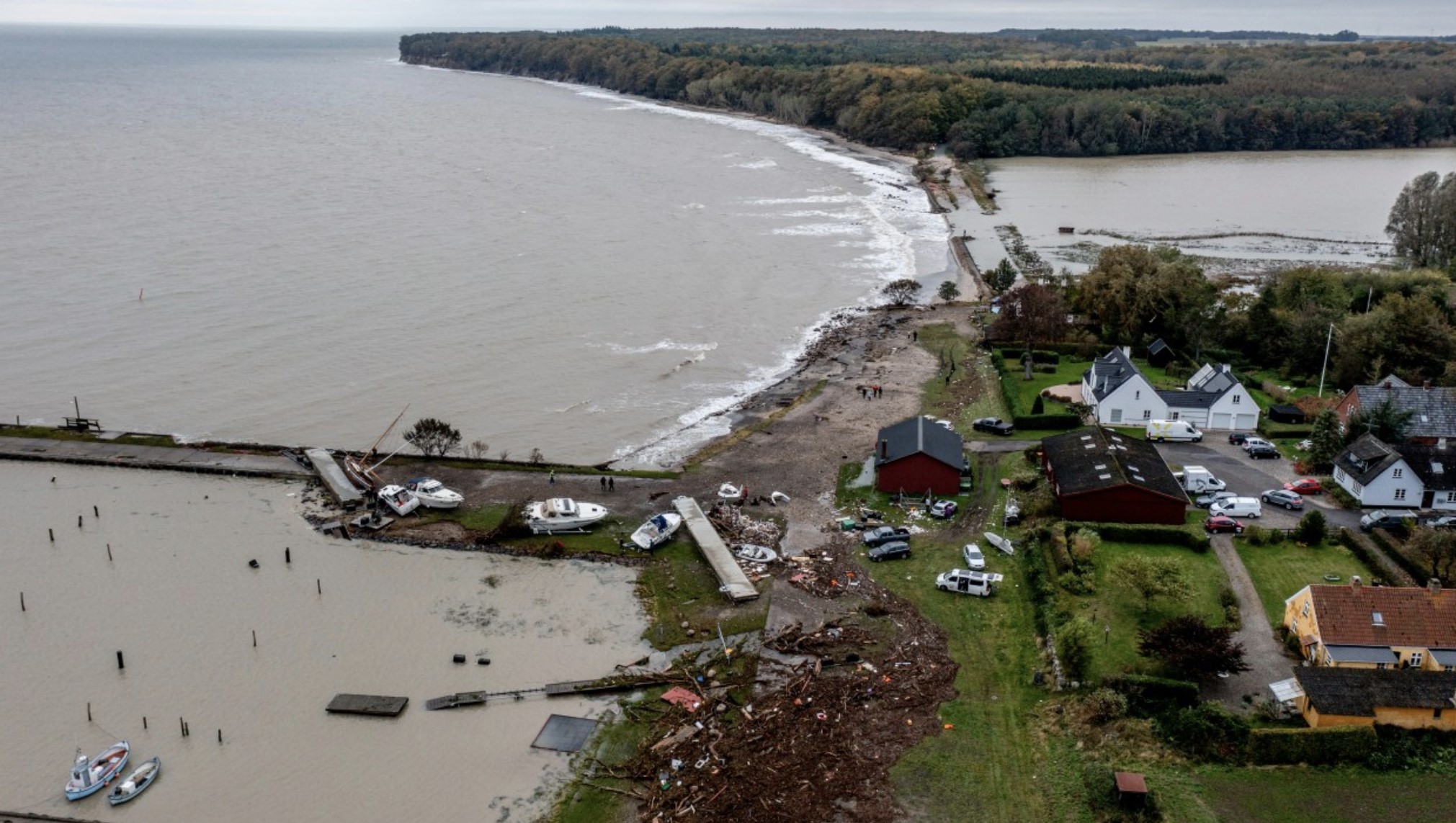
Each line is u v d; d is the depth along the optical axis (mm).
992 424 95938
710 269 154000
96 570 73875
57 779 54094
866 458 91438
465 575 73688
